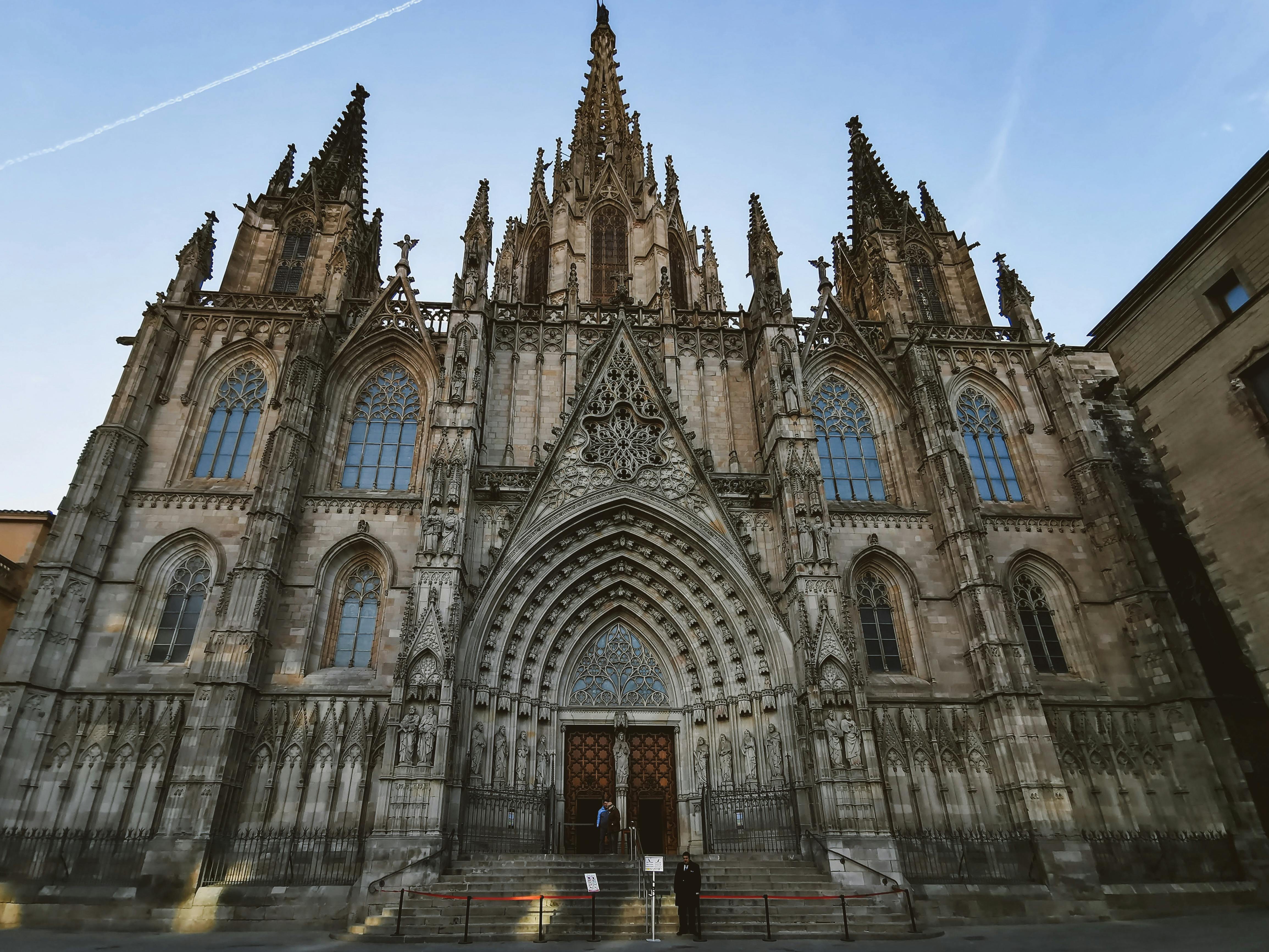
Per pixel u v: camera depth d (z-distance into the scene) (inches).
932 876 1314.0
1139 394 1338.6
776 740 1430.9
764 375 1792.6
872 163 2733.8
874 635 1651.1
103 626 1503.4
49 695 1397.6
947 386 2018.9
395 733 1243.8
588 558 1630.2
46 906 1136.8
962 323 2303.2
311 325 1806.1
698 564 1619.1
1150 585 1658.5
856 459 1911.9
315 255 2158.0
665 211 2541.8
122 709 1419.8
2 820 1282.0
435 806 1199.6
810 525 1502.2
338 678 1476.4
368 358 1892.2
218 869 1230.9
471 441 1553.9
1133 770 1517.0
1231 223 1181.1
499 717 1437.0
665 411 1755.7
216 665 1364.4
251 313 1932.8
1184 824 1464.1
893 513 1756.9
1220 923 1083.3
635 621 1652.3
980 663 1539.1
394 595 1568.7
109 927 1114.7
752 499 1662.2
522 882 1115.9
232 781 1304.1
